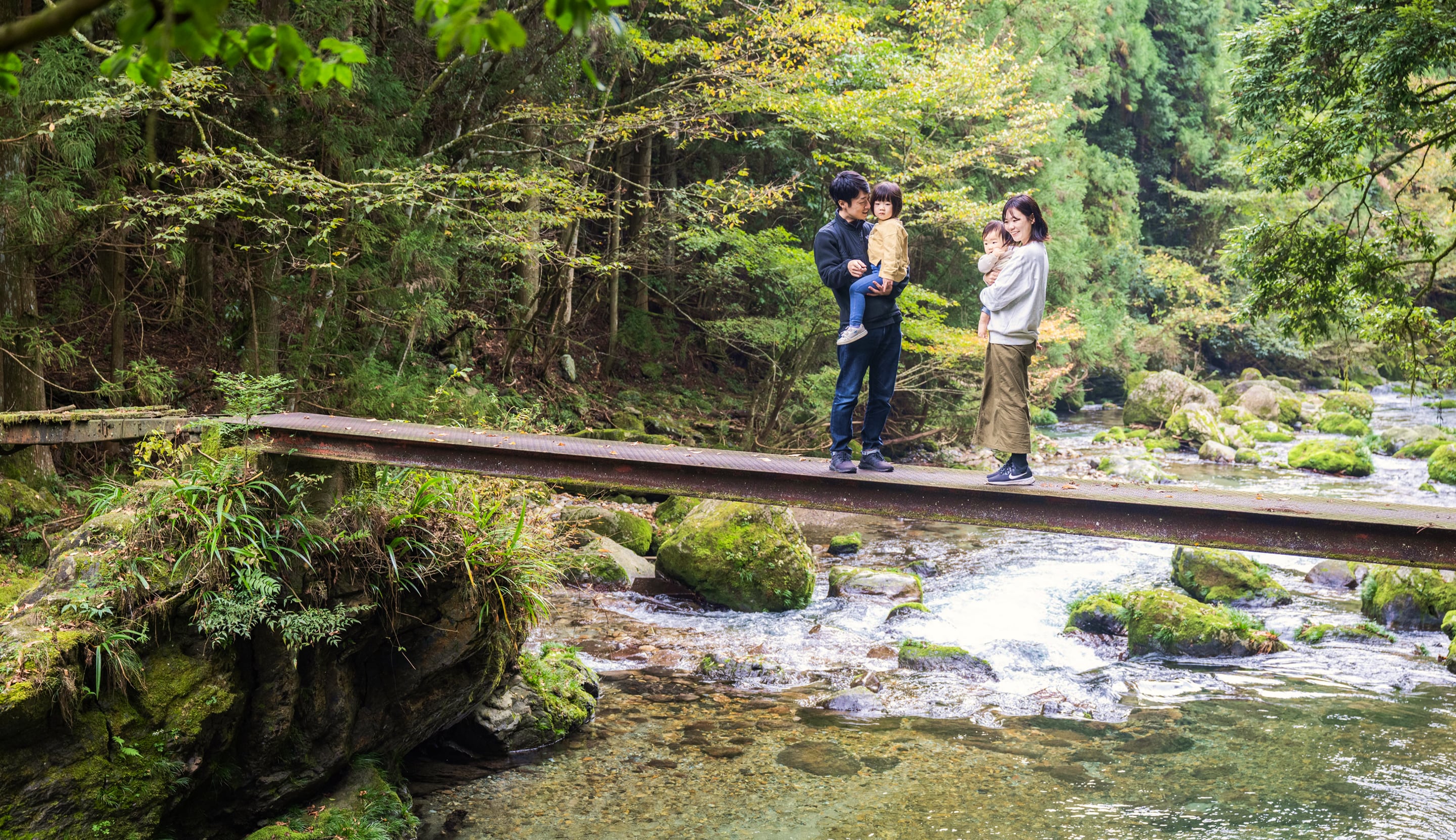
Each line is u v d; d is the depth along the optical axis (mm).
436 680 5332
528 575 5613
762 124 16672
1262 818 5148
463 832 4922
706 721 6461
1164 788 5508
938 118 16484
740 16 13688
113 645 3953
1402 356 13188
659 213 15391
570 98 11977
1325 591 10109
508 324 15773
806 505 4977
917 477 4953
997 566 11109
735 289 18000
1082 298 25375
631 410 15547
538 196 9961
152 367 8812
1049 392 22984
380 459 5203
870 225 5168
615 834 4918
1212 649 7949
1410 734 6316
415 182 8758
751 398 18328
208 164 7906
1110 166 28844
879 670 7539
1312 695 7070
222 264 10594
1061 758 5930
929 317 14297
